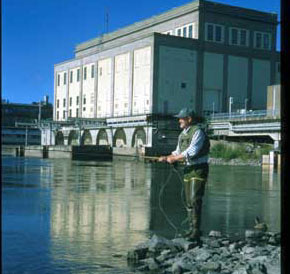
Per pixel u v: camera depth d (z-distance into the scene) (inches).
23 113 5708.7
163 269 270.2
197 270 268.1
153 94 3211.1
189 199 348.2
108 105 3789.4
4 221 426.3
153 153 2918.3
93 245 329.1
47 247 317.7
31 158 2974.9
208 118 3031.5
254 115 2669.8
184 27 3462.1
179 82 3282.5
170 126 3176.7
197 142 341.7
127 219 457.4
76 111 4269.2
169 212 513.0
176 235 367.6
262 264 268.4
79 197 664.4
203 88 3358.8
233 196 755.4
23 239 343.0
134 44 3442.4
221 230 414.9
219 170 1888.5
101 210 521.0
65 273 253.9
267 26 3597.4
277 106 2635.3
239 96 3486.7
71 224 418.9
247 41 3528.5
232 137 2849.4
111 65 3750.0
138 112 3380.9
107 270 263.3
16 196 663.1
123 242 341.7
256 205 619.5
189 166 346.9
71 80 4360.2
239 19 3489.2
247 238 376.5
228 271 264.2
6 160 2546.8
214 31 3405.5
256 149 2596.0
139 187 881.5
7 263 271.6
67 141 4271.7
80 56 4210.1
